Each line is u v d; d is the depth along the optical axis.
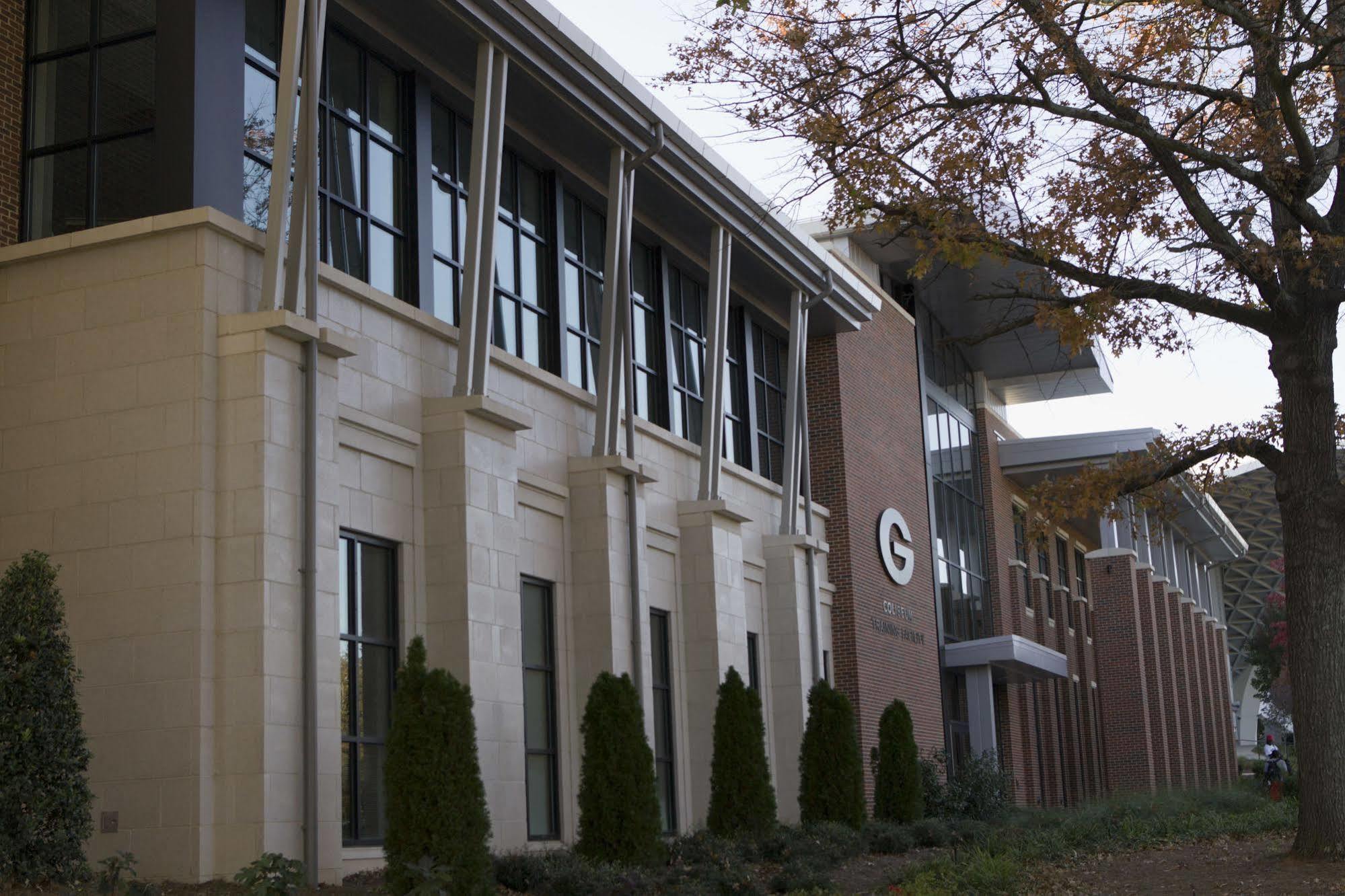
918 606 36.00
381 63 20.25
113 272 16.12
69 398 16.06
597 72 21.52
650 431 25.31
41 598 13.58
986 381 46.97
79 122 17.16
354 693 17.41
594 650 22.06
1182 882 16.56
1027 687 44.47
